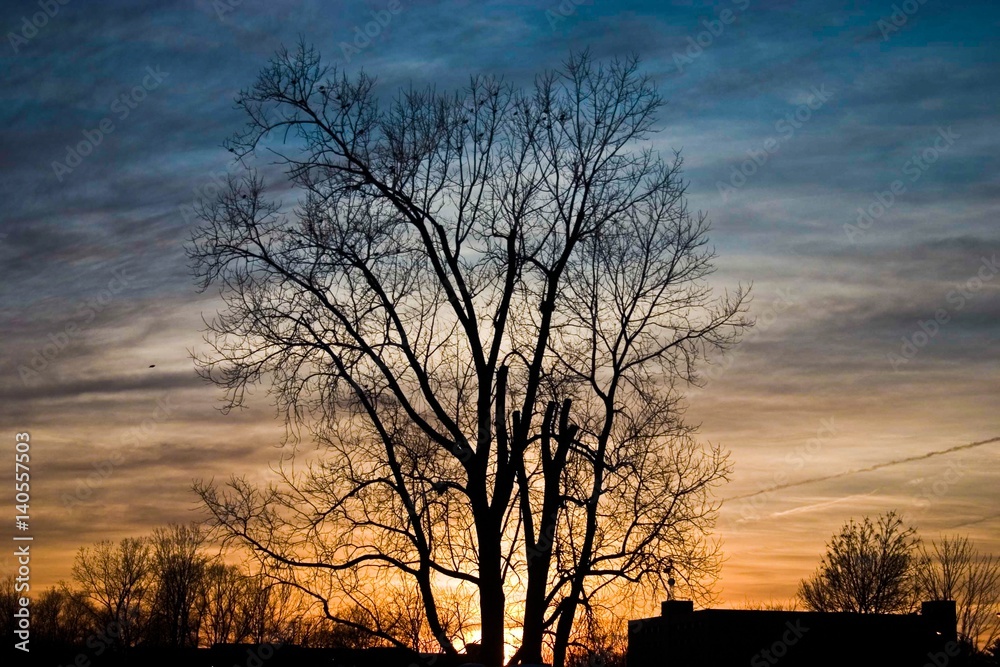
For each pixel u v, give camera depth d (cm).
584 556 2698
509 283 2762
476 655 2755
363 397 2658
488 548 2708
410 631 2767
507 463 2752
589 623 2731
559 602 2742
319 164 2689
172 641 5216
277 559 2634
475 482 2723
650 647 3809
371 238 2694
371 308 2705
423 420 2689
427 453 2702
